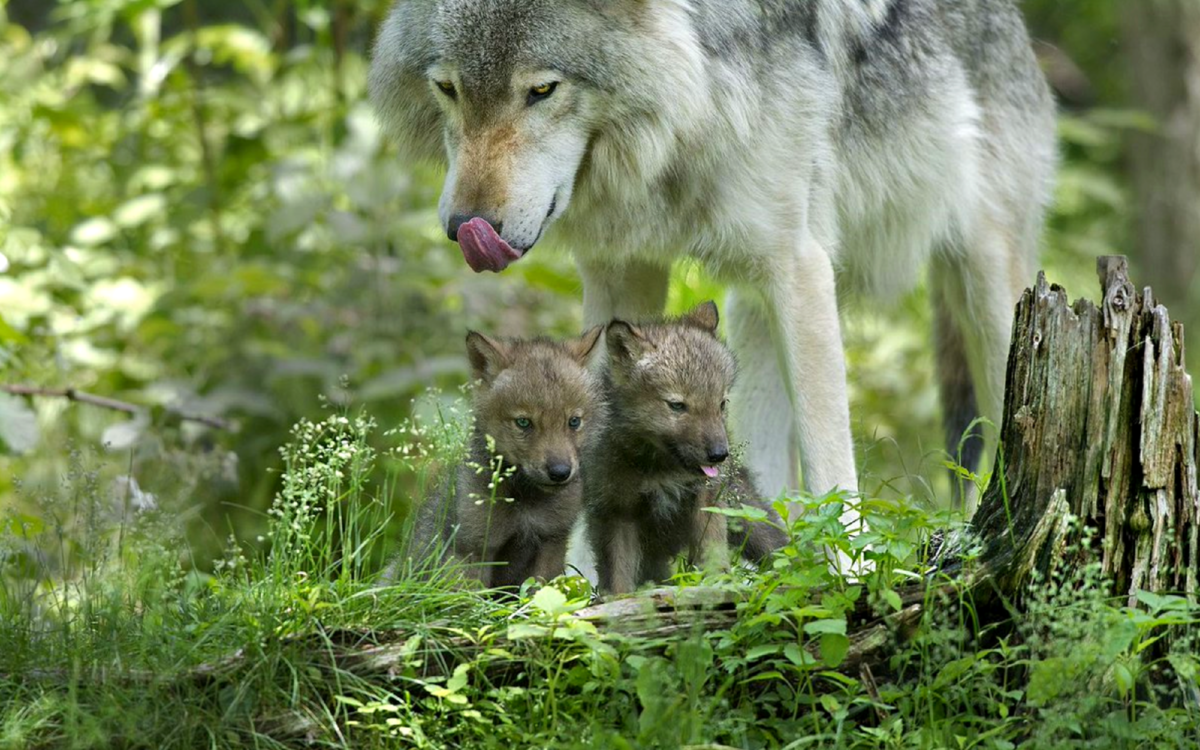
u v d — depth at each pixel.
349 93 16.70
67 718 6.76
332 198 15.49
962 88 12.06
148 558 8.07
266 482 13.95
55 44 17.41
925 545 8.00
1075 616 6.88
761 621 7.11
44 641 7.53
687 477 9.09
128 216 15.84
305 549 9.29
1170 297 26.72
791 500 7.61
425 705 7.15
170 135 17.12
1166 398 7.28
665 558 9.46
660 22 9.52
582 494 9.17
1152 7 26.83
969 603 7.39
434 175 10.84
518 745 6.88
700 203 10.12
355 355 14.38
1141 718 6.89
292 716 7.01
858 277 12.09
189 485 12.09
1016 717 6.87
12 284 12.84
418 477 9.96
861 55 11.09
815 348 10.12
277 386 14.60
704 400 8.89
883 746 6.91
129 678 7.07
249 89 16.81
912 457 15.99
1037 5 31.28
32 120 16.69
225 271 15.08
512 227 9.30
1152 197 26.92
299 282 15.27
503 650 7.32
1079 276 23.23
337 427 10.38
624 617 7.40
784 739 7.00
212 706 6.99
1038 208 13.29
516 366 8.84
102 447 11.53
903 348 18.28
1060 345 7.52
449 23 9.46
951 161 11.97
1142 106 27.14
